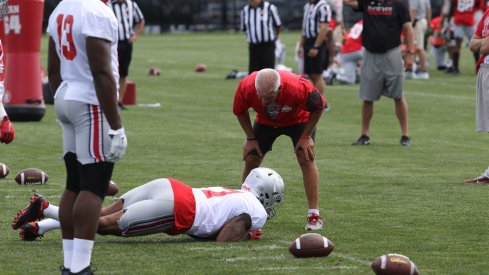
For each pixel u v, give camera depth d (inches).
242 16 2014.0
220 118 1844.2
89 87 671.8
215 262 740.0
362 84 1502.2
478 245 814.5
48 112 1902.1
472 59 3388.3
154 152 1389.0
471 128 1729.8
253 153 926.4
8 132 899.4
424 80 2647.6
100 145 669.3
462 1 2760.8
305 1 5531.5
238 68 3102.9
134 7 1957.4
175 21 5654.5
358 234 858.8
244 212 821.9
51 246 799.7
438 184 1144.2
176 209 794.8
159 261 743.1
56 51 691.4
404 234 858.8
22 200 1001.5
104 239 831.1
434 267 732.0
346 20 4461.1
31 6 1678.2
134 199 812.6
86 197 666.8
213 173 1200.2
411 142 1540.4
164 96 2257.6
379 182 1154.0
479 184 1144.8
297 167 1272.1
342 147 1476.4
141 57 3624.5
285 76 880.3
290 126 917.8
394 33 1481.3
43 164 1261.1
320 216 939.3
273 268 721.0
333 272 709.3
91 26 658.2
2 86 912.9
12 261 741.9
